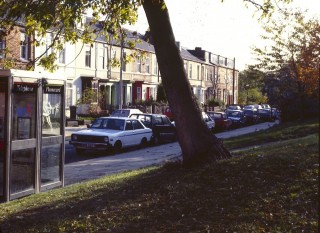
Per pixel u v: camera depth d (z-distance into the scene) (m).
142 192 7.77
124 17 10.41
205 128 9.64
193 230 5.81
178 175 8.66
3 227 6.66
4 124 8.72
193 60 65.38
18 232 6.41
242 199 6.73
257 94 78.25
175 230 5.86
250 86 78.12
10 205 8.28
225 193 7.09
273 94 32.31
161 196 7.34
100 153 19.59
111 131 20.09
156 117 24.34
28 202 8.41
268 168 8.10
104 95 42.91
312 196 6.52
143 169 11.95
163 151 20.23
